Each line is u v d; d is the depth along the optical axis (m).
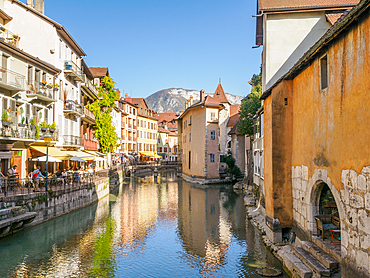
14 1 24.11
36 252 13.63
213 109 45.78
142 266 12.45
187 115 53.25
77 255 13.54
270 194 13.48
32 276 11.20
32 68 22.59
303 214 11.48
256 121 25.20
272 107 13.05
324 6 19.23
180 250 14.45
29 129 21.41
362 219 7.05
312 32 19.80
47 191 18.47
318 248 9.99
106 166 49.25
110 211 23.58
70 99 30.03
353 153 7.50
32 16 25.06
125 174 54.75
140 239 16.20
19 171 21.28
